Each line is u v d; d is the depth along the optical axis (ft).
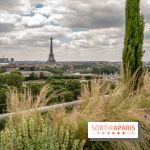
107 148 18.58
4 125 17.71
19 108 18.13
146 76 32.12
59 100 21.50
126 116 20.76
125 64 31.89
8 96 18.54
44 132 16.01
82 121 18.63
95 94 22.22
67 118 18.65
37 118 17.78
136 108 22.95
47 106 19.34
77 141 16.79
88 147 18.01
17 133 16.51
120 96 23.58
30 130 16.39
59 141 16.62
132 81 29.71
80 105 21.58
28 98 18.80
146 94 28.81
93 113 19.88
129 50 32.14
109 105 21.26
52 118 18.66
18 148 15.57
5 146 15.29
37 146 15.65
